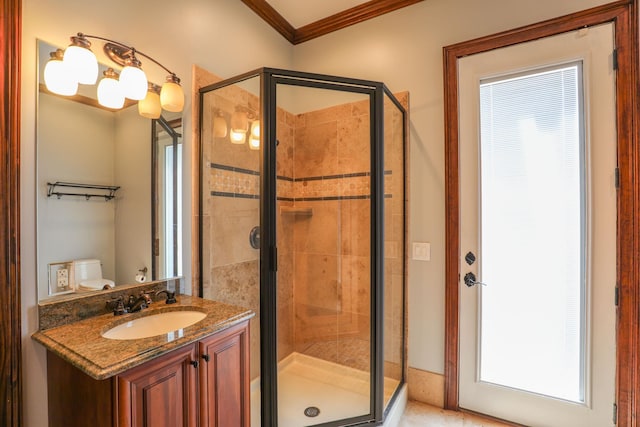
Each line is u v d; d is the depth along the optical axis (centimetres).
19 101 108
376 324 177
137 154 147
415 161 205
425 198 202
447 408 194
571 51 163
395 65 214
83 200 127
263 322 167
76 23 123
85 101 128
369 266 185
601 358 158
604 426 157
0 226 103
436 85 200
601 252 158
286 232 200
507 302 181
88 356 92
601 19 156
